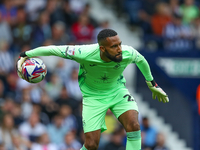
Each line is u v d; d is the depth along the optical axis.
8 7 46.88
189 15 50.81
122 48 18.25
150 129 39.69
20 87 40.19
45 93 39.09
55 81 40.50
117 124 39.16
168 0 50.84
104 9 52.88
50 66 42.81
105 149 37.69
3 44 42.25
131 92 44.84
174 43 47.06
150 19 50.12
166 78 44.75
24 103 38.16
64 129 37.22
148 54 44.88
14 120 36.75
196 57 44.72
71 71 41.97
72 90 40.66
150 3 50.72
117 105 18.81
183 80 44.75
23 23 44.97
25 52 18.56
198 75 44.69
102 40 17.36
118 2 53.12
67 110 38.16
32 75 18.53
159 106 44.75
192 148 43.69
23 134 35.78
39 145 35.38
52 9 46.12
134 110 18.50
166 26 48.09
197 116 44.12
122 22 51.72
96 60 17.95
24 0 48.22
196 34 49.69
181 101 44.62
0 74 40.69
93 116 18.70
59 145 36.25
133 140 17.94
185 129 44.19
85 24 46.31
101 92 19.05
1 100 39.06
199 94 44.44
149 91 44.97
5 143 34.91
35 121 36.44
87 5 48.59
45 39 44.12
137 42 49.88
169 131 44.00
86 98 19.17
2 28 44.47
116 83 19.22
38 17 45.34
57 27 44.38
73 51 18.06
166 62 44.81
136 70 45.16
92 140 18.48
